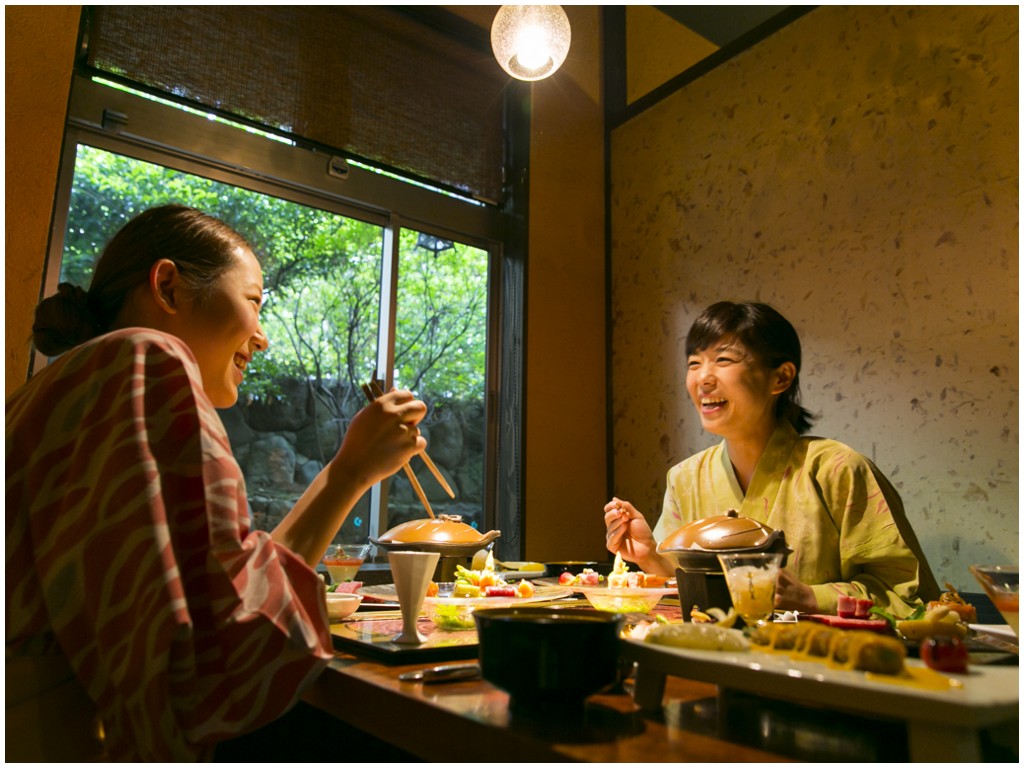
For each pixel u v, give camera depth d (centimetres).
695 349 177
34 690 72
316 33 267
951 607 116
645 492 298
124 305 101
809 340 245
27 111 190
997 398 194
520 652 69
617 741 62
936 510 205
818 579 150
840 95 245
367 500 266
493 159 315
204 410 80
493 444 300
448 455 326
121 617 68
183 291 100
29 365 183
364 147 274
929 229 214
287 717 115
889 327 222
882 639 66
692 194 296
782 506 159
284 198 257
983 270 200
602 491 311
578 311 318
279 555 83
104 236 270
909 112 224
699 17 313
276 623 75
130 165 271
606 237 334
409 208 285
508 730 64
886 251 225
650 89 329
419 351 322
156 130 226
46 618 74
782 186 260
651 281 309
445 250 324
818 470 158
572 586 153
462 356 321
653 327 305
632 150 328
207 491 75
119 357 79
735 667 66
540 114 320
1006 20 202
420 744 73
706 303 283
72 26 202
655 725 68
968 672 68
